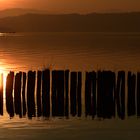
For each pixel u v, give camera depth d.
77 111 18.50
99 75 18.42
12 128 17.91
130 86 18.62
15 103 18.98
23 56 43.53
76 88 18.33
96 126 17.94
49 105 18.62
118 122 18.42
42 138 16.88
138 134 17.05
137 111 18.73
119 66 33.72
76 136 17.05
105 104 18.53
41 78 18.58
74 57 41.59
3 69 32.94
